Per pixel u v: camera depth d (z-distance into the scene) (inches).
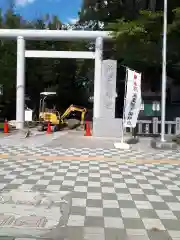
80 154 430.9
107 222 192.9
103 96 644.1
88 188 264.7
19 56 759.7
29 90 1283.2
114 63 641.0
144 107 705.6
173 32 575.2
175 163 378.9
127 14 783.7
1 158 391.5
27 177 296.8
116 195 247.9
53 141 561.6
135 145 522.6
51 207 216.5
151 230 182.9
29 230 178.9
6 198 234.4
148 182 289.9
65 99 1457.9
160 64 701.3
